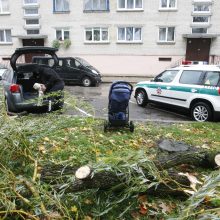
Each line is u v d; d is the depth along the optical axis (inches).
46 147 183.0
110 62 949.2
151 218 123.7
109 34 932.6
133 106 448.1
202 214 89.4
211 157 159.5
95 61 952.9
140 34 928.3
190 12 896.9
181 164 159.3
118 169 116.0
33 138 161.2
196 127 287.3
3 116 150.7
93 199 127.2
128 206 122.6
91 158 169.0
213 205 107.8
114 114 237.3
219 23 898.1
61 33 949.2
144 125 282.5
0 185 106.0
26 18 946.1
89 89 652.7
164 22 911.7
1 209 105.4
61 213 110.7
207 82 344.5
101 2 919.0
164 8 901.2
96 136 220.1
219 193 98.4
